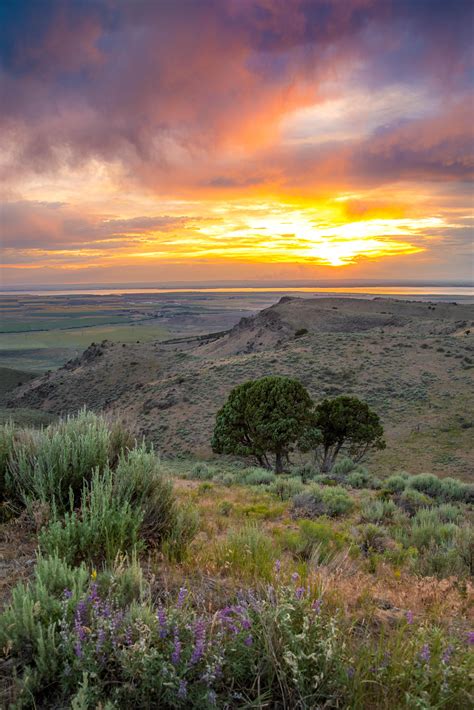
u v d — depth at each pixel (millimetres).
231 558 4617
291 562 5020
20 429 6840
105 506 4504
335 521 10047
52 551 4012
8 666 2602
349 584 4391
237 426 29672
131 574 3500
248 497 12531
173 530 5145
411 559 6586
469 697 2447
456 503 14891
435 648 2744
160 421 55500
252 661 2504
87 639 2592
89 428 6305
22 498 5516
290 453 38938
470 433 40844
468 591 4656
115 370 109062
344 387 56000
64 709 2344
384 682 2510
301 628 2756
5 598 3426
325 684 2445
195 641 2572
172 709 2350
